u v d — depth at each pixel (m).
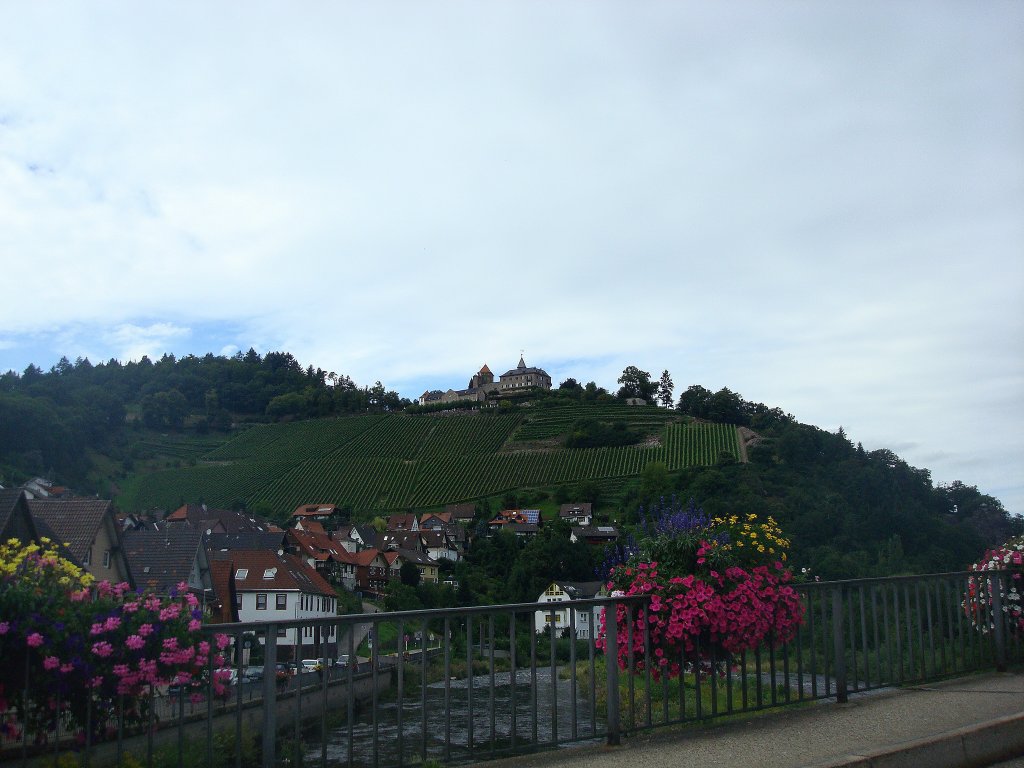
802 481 100.25
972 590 9.59
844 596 9.32
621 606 7.48
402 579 79.75
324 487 125.12
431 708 13.63
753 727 6.95
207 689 5.34
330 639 6.35
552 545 75.06
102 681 5.05
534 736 6.27
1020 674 9.29
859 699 8.03
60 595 5.25
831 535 72.19
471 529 106.75
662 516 8.11
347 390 188.38
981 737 6.40
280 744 6.21
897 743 6.02
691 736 6.70
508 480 126.81
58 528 30.62
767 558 7.85
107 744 5.25
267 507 108.94
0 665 4.97
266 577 52.62
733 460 113.50
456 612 6.06
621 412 157.75
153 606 5.28
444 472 131.00
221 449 144.38
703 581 7.38
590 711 6.56
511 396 193.25
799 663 7.91
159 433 152.38
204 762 5.54
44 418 107.50
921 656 8.94
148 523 75.06
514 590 73.69
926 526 73.38
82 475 111.19
